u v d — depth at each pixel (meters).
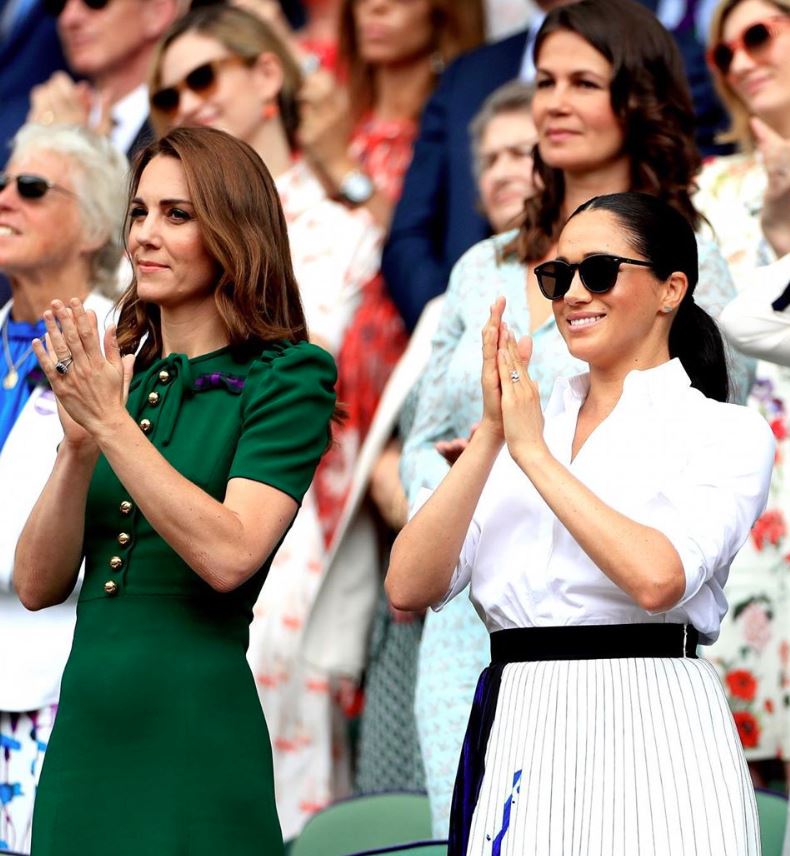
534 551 12.61
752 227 20.11
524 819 11.96
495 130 21.88
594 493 12.32
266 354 13.94
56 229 18.52
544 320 16.86
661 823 11.73
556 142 17.03
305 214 22.92
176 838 12.85
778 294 15.12
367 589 21.55
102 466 13.86
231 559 12.91
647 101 16.97
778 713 19.44
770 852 15.77
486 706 12.58
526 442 12.30
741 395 16.50
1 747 17.27
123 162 19.25
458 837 12.55
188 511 12.81
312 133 23.41
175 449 13.66
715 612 12.48
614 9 17.11
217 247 13.84
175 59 22.91
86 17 26.16
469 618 16.84
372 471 21.42
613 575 11.84
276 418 13.58
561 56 17.03
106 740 13.07
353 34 26.39
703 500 12.25
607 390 13.04
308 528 21.73
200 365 14.02
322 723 21.47
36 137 18.83
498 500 12.94
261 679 21.02
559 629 12.34
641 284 12.79
